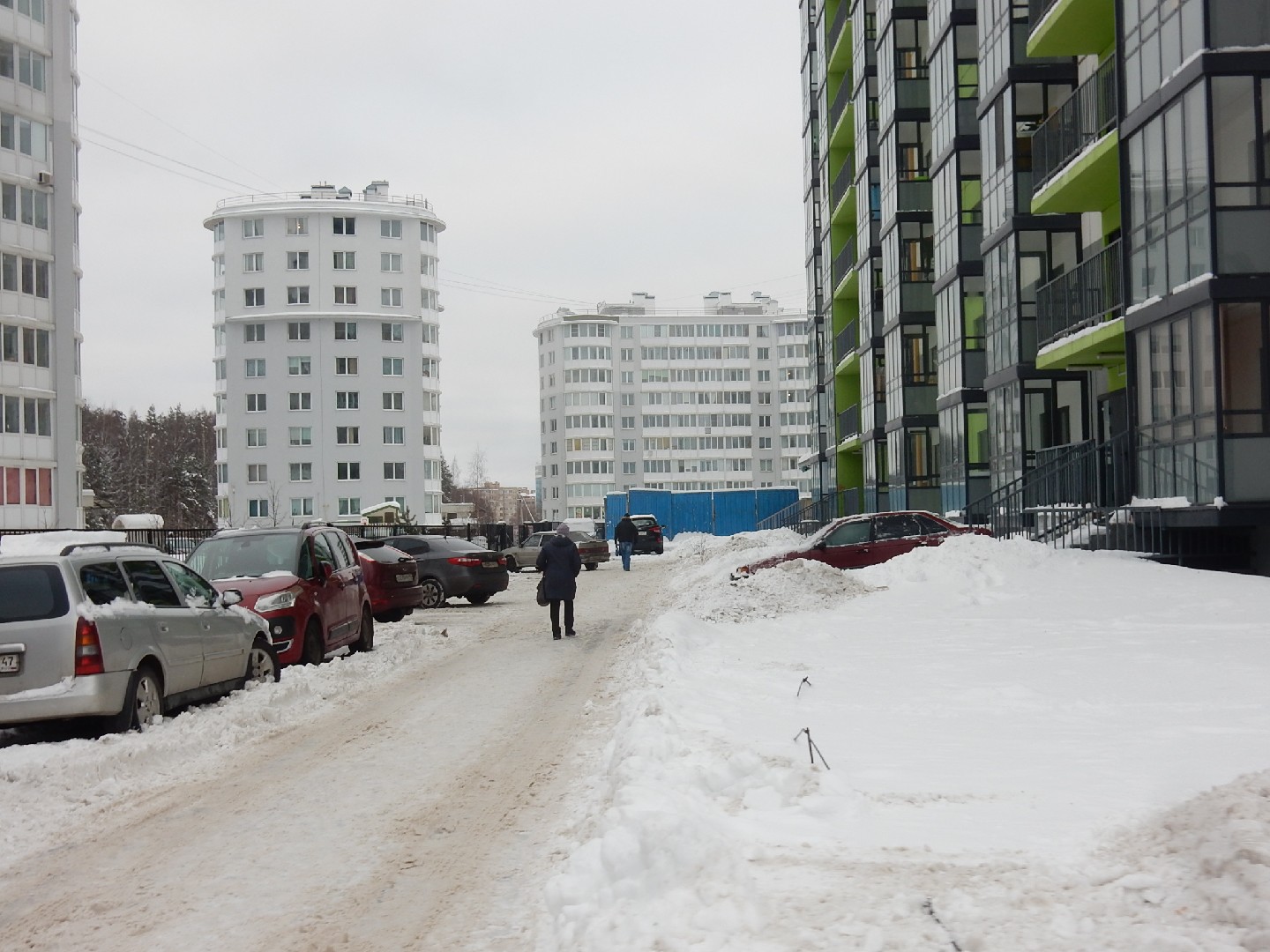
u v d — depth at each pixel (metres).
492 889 5.55
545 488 135.38
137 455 108.50
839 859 5.05
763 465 130.25
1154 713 8.37
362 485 90.56
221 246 91.94
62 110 52.69
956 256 31.19
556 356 131.50
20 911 5.50
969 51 31.16
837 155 53.03
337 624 15.95
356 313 90.50
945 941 3.98
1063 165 23.55
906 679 10.77
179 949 4.88
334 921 5.18
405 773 8.44
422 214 93.25
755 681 11.02
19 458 50.28
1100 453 21.70
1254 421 16.20
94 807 7.61
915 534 22.67
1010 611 15.39
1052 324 24.44
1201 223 16.66
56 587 9.75
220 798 7.81
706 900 4.51
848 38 47.41
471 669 14.77
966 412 30.41
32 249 51.34
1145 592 15.53
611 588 31.64
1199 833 4.70
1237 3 16.44
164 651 10.61
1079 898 4.34
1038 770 6.71
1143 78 18.67
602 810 6.69
